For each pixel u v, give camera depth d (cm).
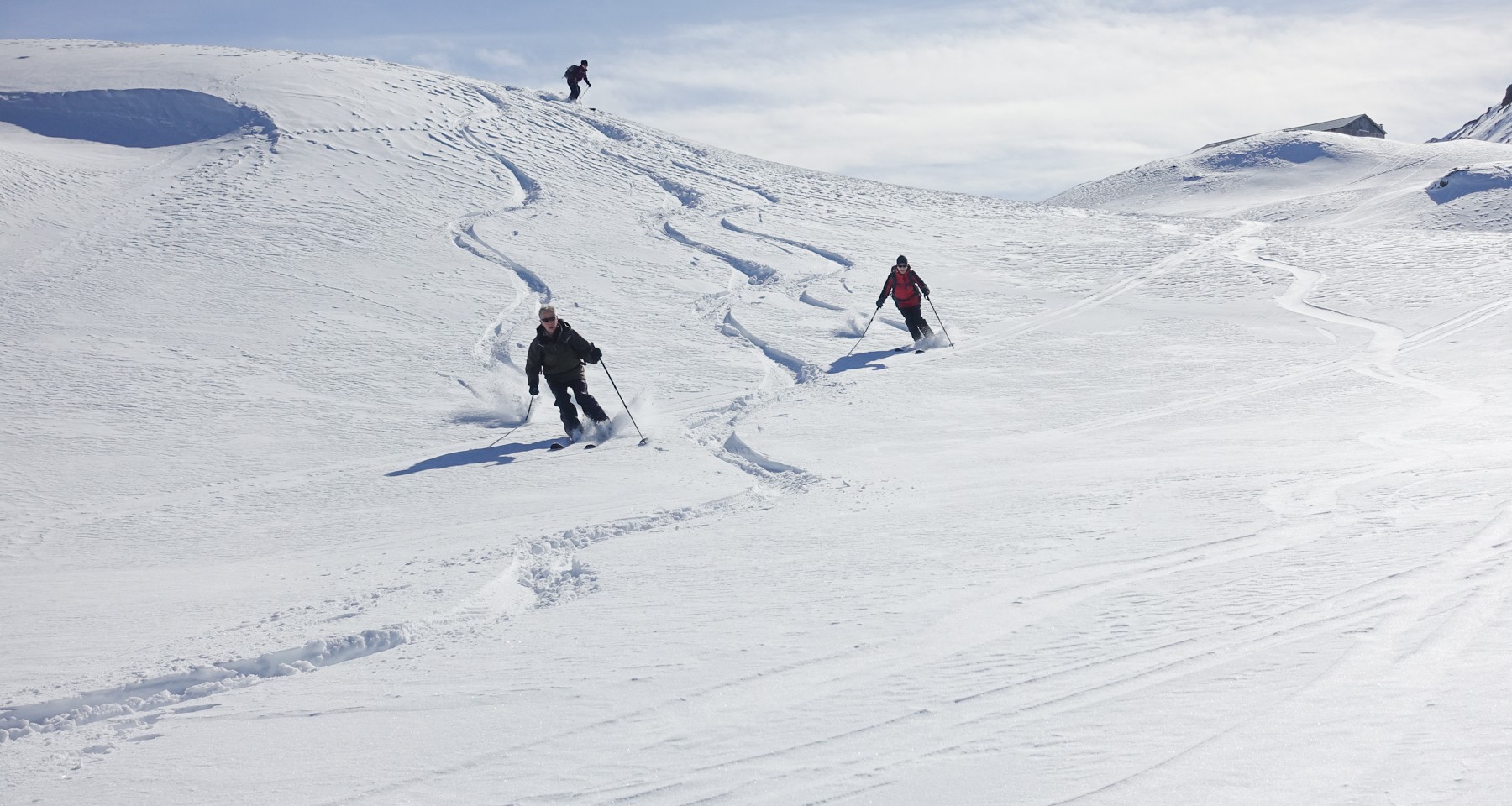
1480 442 828
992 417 1262
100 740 372
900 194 3794
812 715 315
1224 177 9388
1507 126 18238
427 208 2775
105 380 1525
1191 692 291
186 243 2266
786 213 3194
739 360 1748
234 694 416
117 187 2677
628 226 2869
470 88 4181
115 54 3828
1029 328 1934
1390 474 680
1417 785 211
